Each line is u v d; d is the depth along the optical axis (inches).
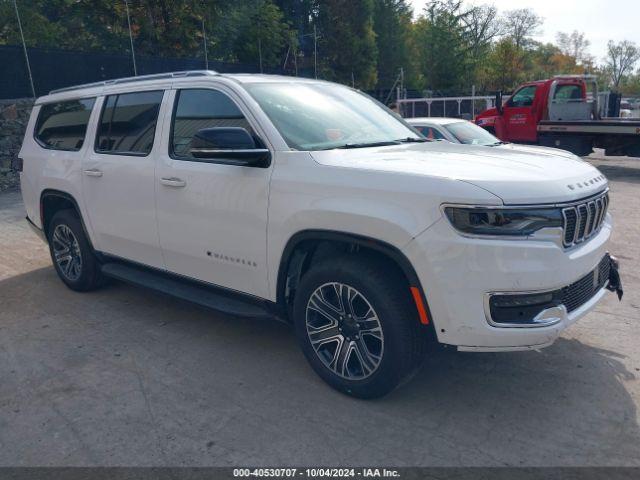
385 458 110.7
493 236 107.7
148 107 171.2
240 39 1014.4
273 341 166.7
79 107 199.2
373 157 131.5
